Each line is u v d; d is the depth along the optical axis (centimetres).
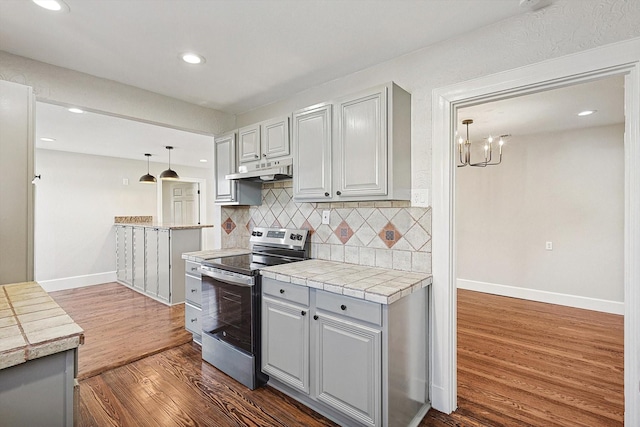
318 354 188
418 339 193
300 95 283
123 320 366
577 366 252
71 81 236
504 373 242
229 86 270
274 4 164
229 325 241
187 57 220
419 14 173
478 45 186
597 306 392
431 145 204
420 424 188
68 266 523
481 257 484
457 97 193
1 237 159
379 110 195
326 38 196
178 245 429
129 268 521
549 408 200
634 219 145
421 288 193
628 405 149
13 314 111
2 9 165
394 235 221
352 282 183
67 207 525
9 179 162
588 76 156
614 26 148
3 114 161
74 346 94
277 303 211
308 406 205
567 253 413
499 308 402
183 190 766
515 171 451
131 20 176
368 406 167
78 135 421
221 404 207
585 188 401
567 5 159
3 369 84
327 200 225
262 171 263
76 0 158
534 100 296
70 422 95
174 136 428
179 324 352
